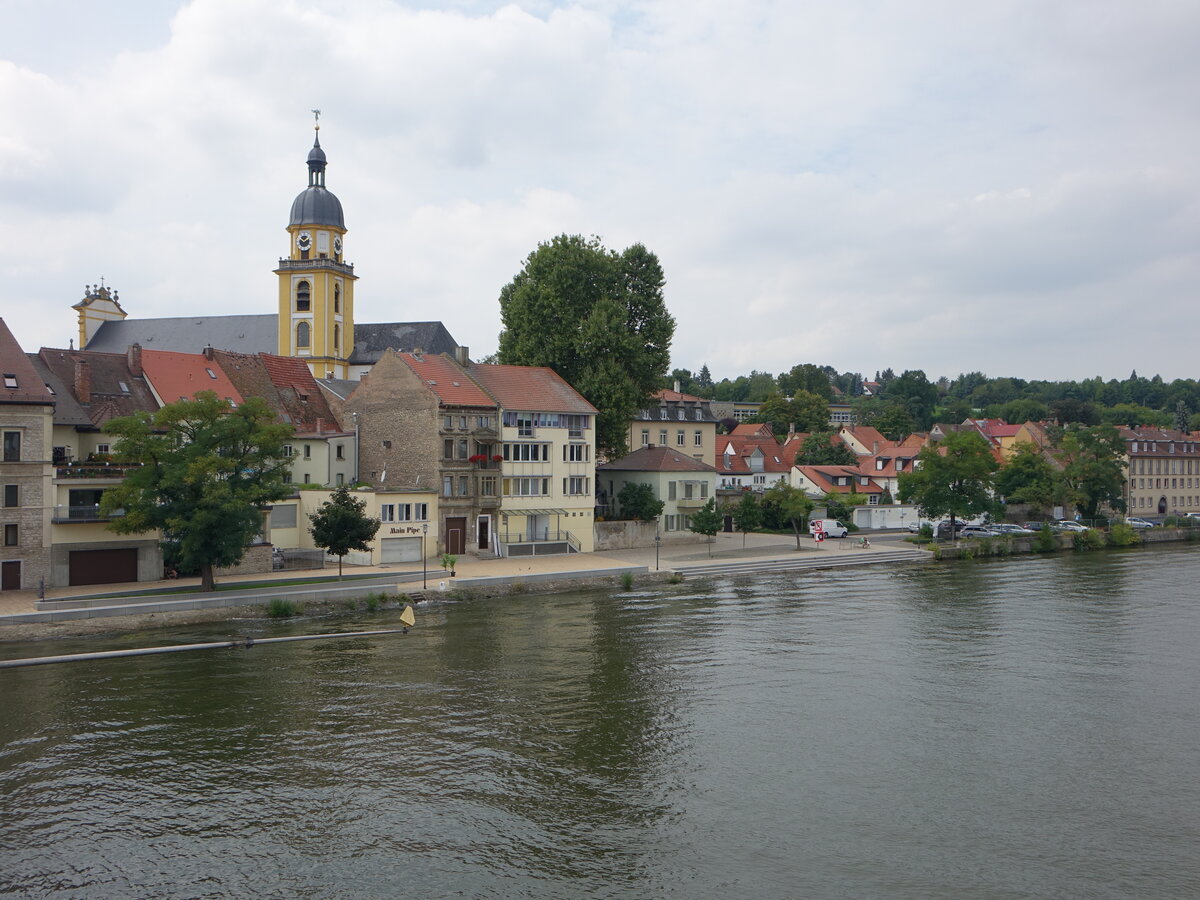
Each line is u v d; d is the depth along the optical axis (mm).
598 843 27125
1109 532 105750
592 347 86688
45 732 35562
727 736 35750
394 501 71875
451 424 76062
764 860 26125
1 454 56344
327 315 117812
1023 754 34125
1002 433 177125
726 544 93188
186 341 121688
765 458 125938
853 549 89500
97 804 29453
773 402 167000
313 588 58062
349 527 61594
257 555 65812
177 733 35562
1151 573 79438
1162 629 55000
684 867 25719
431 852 26562
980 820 28672
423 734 35656
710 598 64562
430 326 123000
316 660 45938
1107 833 27875
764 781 31531
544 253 90938
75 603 51719
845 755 33938
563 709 38781
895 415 179000
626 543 87688
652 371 92438
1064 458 116125
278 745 34406
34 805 29375
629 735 35750
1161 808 29609
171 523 53969
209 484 55031
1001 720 37844
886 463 133375
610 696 40562
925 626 55500
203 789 30594
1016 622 56844
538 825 28266
